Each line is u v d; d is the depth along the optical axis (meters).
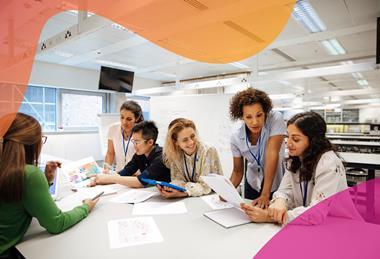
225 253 0.83
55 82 5.30
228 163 3.34
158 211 1.23
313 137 1.18
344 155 3.27
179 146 1.57
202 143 1.61
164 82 7.62
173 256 0.82
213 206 1.30
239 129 1.71
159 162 1.67
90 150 5.36
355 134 6.84
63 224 1.00
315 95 5.38
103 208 1.27
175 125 1.54
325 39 3.62
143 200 1.39
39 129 1.01
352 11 2.81
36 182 0.95
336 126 7.79
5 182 0.88
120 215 1.18
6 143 0.92
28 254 0.84
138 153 1.86
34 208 0.94
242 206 1.11
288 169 1.32
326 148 1.19
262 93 1.47
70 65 5.50
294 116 1.28
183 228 1.03
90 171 1.86
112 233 0.99
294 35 3.43
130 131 2.34
